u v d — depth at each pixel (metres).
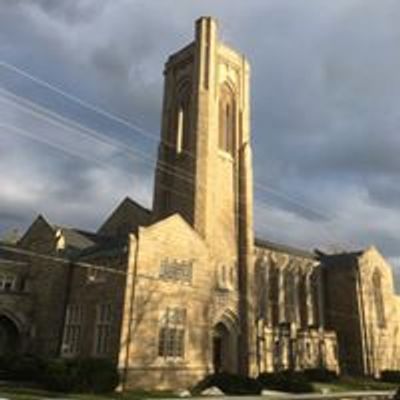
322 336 56.28
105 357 34.59
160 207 50.56
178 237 40.12
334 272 67.62
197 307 39.69
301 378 42.66
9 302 42.56
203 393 34.56
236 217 50.66
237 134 54.50
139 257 36.78
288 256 64.06
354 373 60.69
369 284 66.38
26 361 34.06
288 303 61.78
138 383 33.72
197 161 47.72
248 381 36.38
